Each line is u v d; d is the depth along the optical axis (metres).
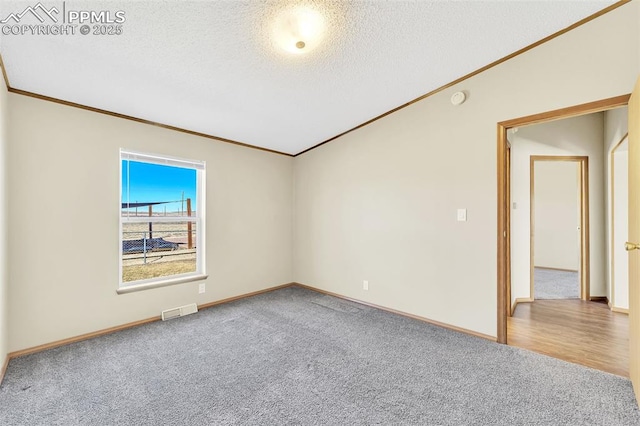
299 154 4.57
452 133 2.86
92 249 2.68
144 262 3.17
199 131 3.43
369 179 3.60
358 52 2.23
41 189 2.41
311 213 4.37
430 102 3.02
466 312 2.77
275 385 1.93
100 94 2.49
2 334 2.01
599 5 1.97
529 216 3.79
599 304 3.67
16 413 1.66
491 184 2.61
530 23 2.08
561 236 5.75
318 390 1.88
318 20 1.86
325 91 2.79
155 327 2.89
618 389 1.88
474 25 2.04
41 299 2.41
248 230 4.01
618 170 3.39
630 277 1.93
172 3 1.61
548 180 5.87
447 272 2.90
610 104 2.05
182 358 2.29
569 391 1.86
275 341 2.59
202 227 3.55
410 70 2.55
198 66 2.22
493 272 2.60
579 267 3.92
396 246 3.33
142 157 3.04
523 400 1.77
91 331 2.67
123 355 2.33
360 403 1.75
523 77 2.42
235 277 3.84
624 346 2.49
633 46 1.96
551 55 2.29
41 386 1.91
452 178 2.86
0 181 1.93
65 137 2.54
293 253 4.66
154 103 2.71
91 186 2.68
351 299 3.80
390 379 2.00
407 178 3.23
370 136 3.58
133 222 3.01
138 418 1.63
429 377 2.02
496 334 2.58
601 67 2.08
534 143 3.84
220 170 3.69
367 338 2.65
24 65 2.03
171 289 3.21
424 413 1.66
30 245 2.36
